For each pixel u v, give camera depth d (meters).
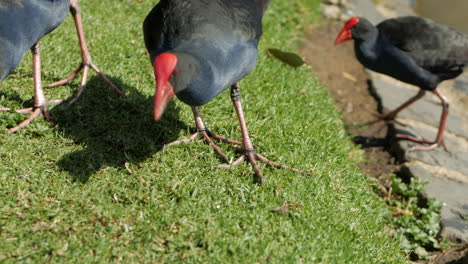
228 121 2.46
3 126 2.36
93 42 2.59
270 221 2.28
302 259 2.24
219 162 2.37
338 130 2.56
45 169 2.30
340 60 2.89
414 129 2.69
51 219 2.23
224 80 2.27
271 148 2.41
